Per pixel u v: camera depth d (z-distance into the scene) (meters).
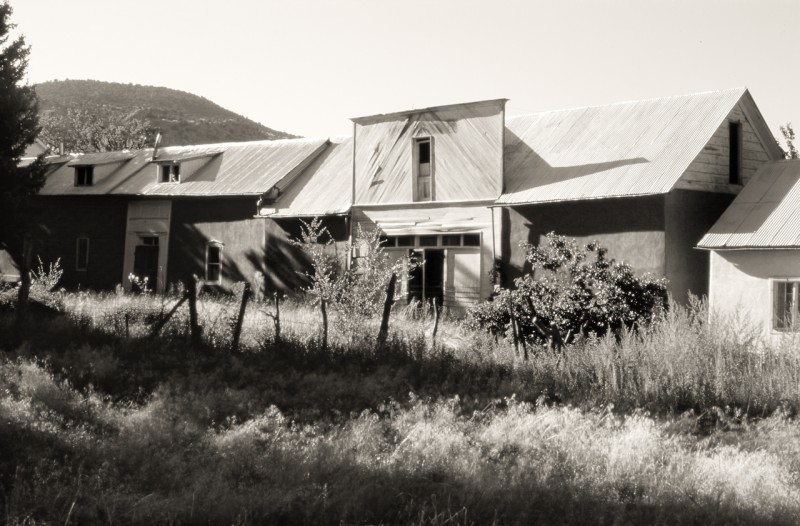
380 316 21.16
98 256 38.28
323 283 24.27
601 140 27.52
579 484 8.07
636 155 25.72
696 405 12.30
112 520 6.77
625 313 18.05
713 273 22.39
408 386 13.40
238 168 36.41
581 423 10.59
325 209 31.34
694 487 8.11
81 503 7.19
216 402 11.90
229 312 22.92
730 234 21.97
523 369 14.16
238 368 14.38
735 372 12.85
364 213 30.58
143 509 6.96
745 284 21.66
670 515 7.40
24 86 34.03
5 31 33.62
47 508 6.91
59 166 42.00
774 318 20.92
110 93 161.00
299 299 30.23
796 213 21.52
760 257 21.36
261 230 33.38
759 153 26.80
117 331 17.17
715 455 9.45
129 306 21.91
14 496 6.98
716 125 25.22
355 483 7.79
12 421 9.59
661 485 8.16
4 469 7.95
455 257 28.44
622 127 27.61
